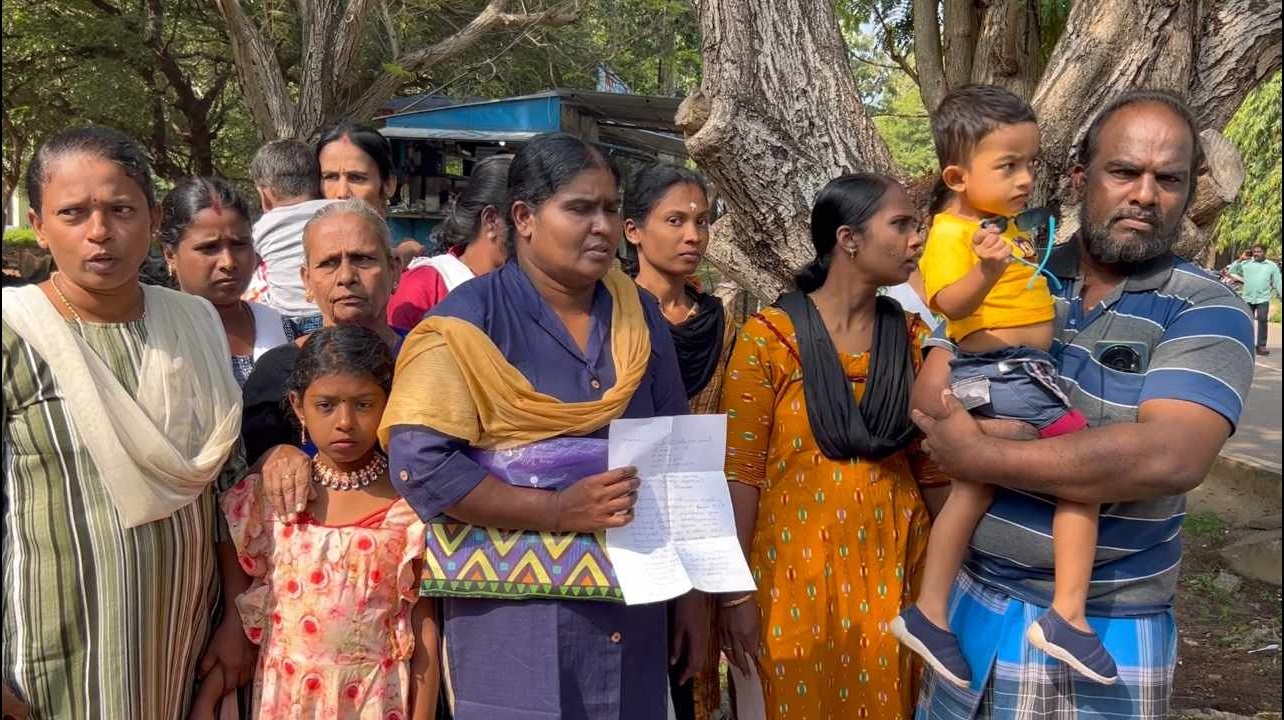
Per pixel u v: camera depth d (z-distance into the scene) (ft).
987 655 8.18
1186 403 7.28
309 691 7.82
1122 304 7.84
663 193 10.57
